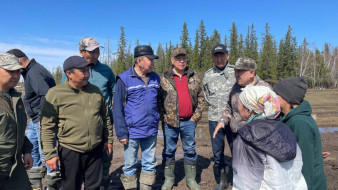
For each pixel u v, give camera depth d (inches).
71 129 125.2
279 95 99.6
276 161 75.9
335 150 282.2
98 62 172.7
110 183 194.7
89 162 133.8
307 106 97.8
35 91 151.2
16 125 113.9
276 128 79.6
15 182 117.8
